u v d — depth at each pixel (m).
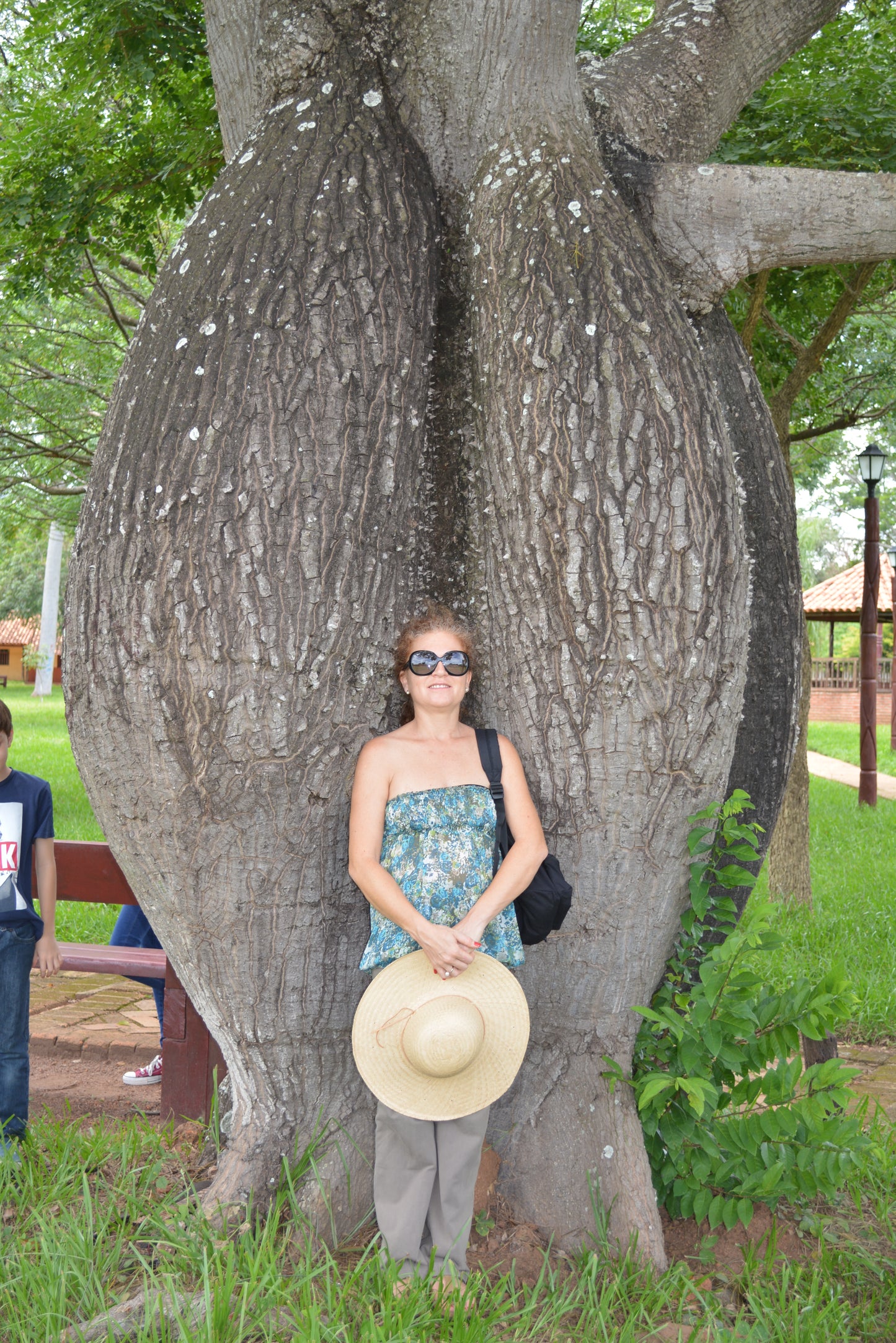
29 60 7.61
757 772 3.54
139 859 3.05
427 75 3.34
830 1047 4.04
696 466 2.99
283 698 2.87
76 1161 3.43
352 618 2.96
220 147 6.86
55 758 16.78
